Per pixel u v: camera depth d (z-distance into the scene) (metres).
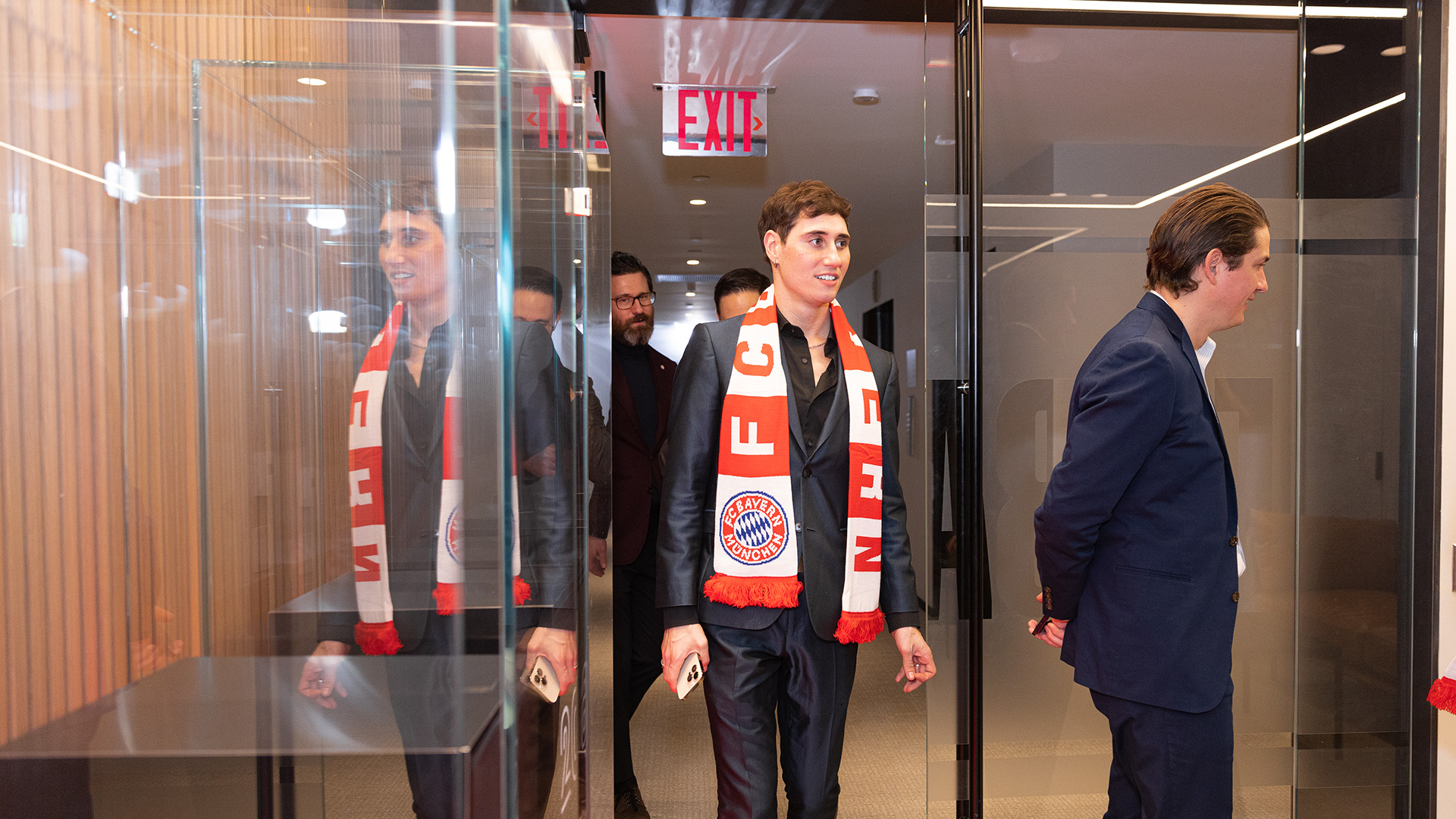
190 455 0.54
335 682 0.54
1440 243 1.93
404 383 0.53
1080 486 1.31
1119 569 1.35
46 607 0.55
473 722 0.54
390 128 0.53
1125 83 2.04
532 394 0.65
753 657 1.50
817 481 1.54
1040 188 2.03
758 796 1.45
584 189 1.01
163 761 0.55
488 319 0.53
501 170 0.53
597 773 1.45
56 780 0.55
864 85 3.51
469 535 0.54
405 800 0.55
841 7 2.38
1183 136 2.05
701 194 5.33
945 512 2.08
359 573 0.54
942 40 2.06
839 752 1.55
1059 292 2.04
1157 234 1.45
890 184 5.07
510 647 0.54
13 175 0.54
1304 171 2.06
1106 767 2.07
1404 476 2.02
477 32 0.52
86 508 0.55
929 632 2.09
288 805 0.55
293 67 0.53
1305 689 2.12
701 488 1.56
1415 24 1.96
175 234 0.54
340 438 0.54
